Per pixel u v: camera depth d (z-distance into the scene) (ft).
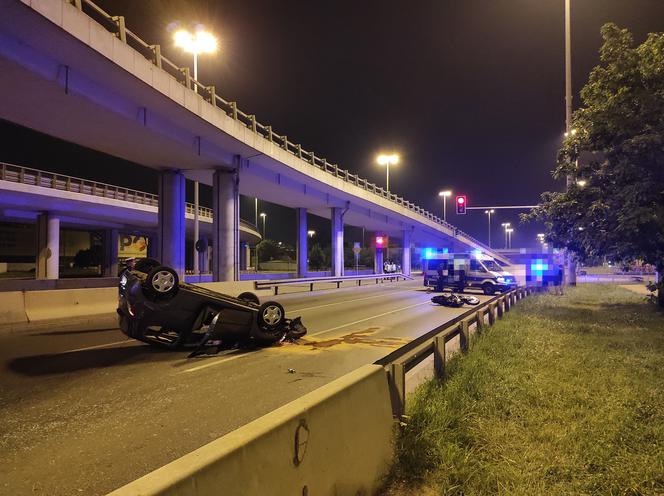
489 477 12.79
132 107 57.21
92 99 50.83
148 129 60.85
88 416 18.10
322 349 31.55
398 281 138.31
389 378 14.43
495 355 26.86
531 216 57.82
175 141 66.54
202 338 32.07
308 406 9.34
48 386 22.22
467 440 15.26
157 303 28.99
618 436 15.80
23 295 40.42
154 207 156.97
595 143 51.75
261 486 7.58
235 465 7.13
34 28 39.75
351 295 80.94
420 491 12.36
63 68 46.88
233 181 83.92
